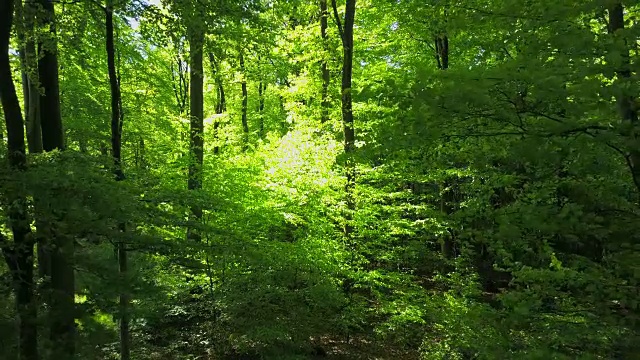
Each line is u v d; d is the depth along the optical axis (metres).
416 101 4.08
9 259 5.27
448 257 13.36
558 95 3.69
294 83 16.09
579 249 5.57
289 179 9.92
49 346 5.12
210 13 8.71
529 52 4.27
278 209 9.88
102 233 5.43
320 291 9.24
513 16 4.52
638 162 4.25
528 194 5.57
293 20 17.53
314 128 11.73
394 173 9.20
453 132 4.58
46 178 5.14
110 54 8.52
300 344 9.57
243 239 8.33
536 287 4.99
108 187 5.61
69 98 16.08
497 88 3.89
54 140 8.01
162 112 19.27
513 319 4.73
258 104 25.66
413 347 10.55
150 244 5.97
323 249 9.66
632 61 3.73
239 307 9.24
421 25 12.04
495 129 4.45
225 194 9.93
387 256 9.98
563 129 3.73
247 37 10.01
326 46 13.73
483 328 6.07
